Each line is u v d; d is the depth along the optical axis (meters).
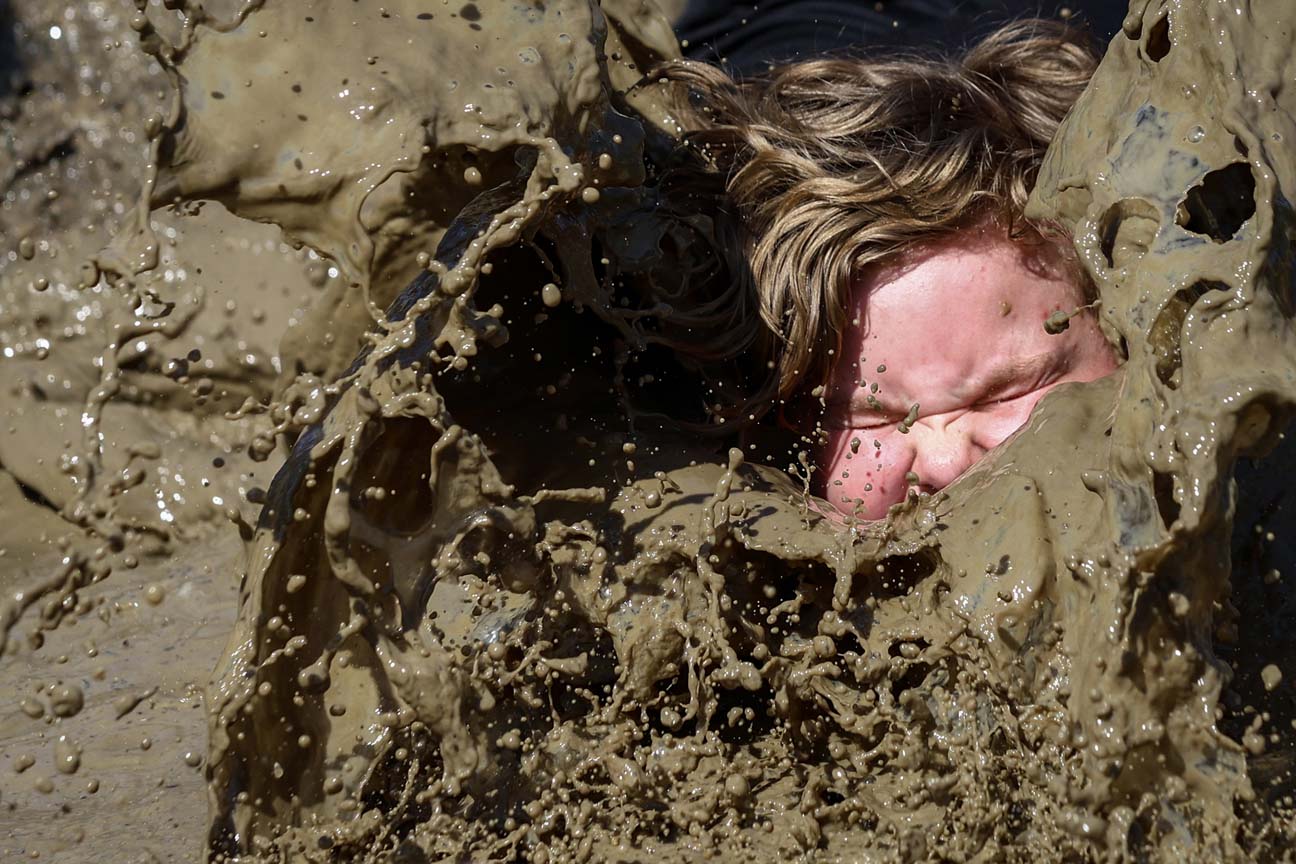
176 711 2.64
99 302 3.99
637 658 2.08
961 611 1.97
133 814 2.20
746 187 2.62
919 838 1.88
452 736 1.94
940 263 2.44
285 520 1.93
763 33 3.88
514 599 2.28
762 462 2.61
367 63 1.87
